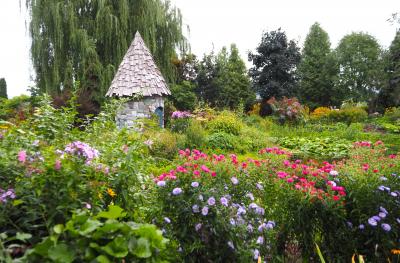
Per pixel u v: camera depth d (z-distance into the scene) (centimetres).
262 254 296
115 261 161
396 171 373
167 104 1630
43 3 1476
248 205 317
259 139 1166
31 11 1453
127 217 260
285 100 1783
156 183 293
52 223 207
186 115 1350
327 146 1127
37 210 212
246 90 2681
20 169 226
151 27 1609
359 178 332
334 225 308
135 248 166
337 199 304
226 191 306
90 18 1558
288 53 2720
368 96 3488
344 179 338
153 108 1169
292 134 1439
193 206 267
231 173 321
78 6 1541
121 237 163
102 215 183
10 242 205
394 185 338
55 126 354
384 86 1867
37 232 214
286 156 479
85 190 223
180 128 1227
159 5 1661
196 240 266
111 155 280
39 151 264
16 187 214
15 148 255
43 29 1495
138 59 1195
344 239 312
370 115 2083
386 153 888
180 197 272
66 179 214
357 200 314
